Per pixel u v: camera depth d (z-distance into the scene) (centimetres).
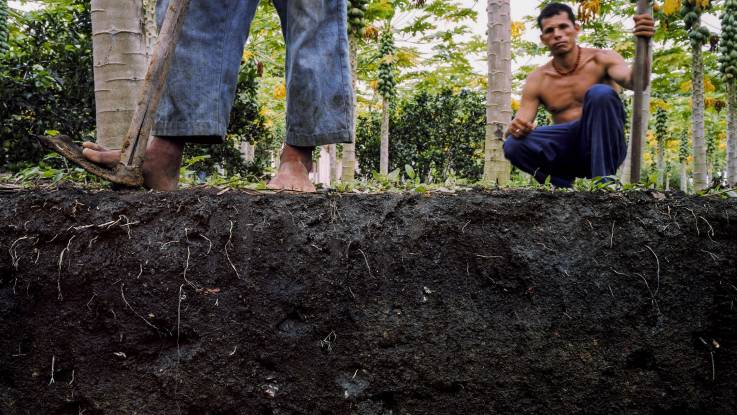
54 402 170
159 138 192
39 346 170
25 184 200
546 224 179
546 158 333
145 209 172
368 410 170
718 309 179
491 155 571
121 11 334
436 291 173
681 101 1661
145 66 342
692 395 176
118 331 169
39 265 169
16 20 915
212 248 170
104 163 185
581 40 1166
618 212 181
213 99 192
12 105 533
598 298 176
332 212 176
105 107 336
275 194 179
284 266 171
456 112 1199
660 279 178
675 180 2230
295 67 196
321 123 198
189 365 169
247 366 169
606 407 174
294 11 198
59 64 574
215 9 193
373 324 171
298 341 169
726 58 762
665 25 723
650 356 176
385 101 1095
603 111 299
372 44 1349
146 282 169
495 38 567
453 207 178
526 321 174
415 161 1182
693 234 182
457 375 171
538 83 351
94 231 169
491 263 175
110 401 169
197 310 169
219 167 710
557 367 173
